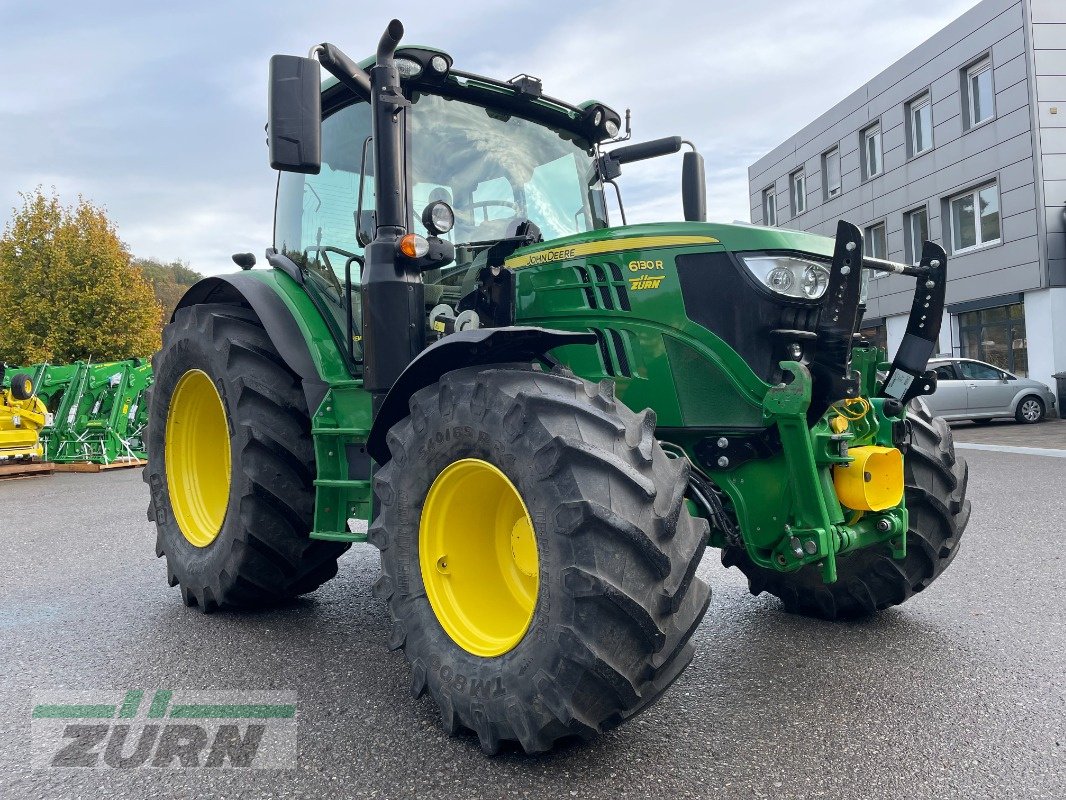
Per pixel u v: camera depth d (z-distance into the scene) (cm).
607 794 208
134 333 2453
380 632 354
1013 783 210
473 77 361
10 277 2409
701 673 296
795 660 309
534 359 276
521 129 388
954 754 227
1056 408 1545
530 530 246
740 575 455
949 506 340
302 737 246
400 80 334
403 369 297
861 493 276
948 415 1469
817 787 209
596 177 416
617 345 300
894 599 352
